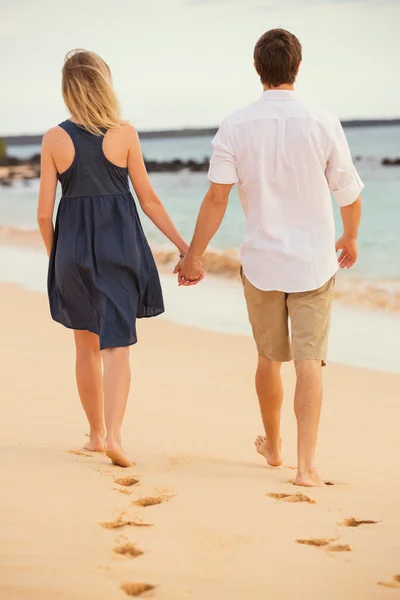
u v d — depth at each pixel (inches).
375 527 148.5
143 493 163.6
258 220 184.1
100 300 187.9
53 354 328.8
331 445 221.3
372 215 1152.2
